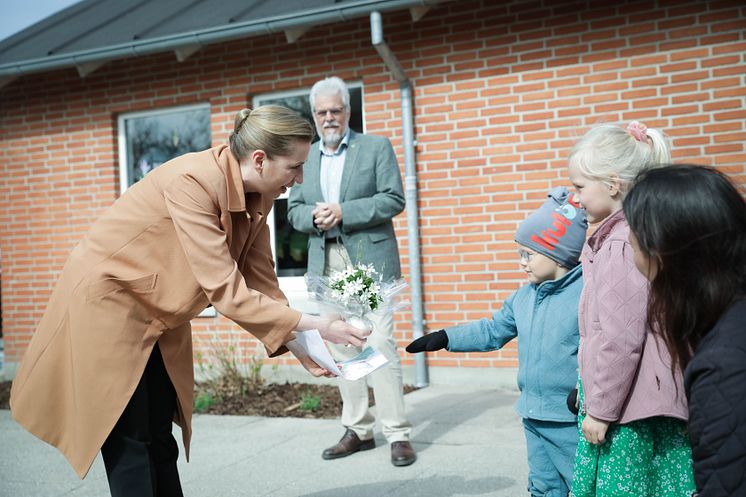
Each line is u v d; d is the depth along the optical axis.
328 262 4.57
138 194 2.83
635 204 1.82
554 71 6.27
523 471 4.05
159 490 3.05
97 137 8.09
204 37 6.87
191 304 2.80
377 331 4.33
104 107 8.04
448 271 6.66
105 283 2.74
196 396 6.46
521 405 2.86
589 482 2.38
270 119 2.75
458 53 6.58
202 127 7.87
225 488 4.11
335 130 4.57
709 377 1.67
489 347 3.07
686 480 2.23
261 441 5.07
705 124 5.83
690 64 5.87
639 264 1.88
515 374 6.41
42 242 8.33
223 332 7.48
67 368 2.79
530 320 2.85
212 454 4.82
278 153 2.77
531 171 6.36
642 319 2.23
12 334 8.46
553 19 6.25
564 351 2.73
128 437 2.79
